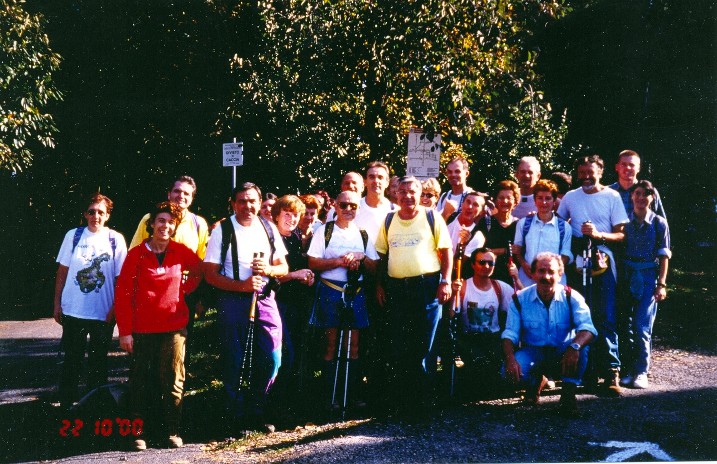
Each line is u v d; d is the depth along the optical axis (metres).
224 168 17.19
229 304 5.41
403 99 10.57
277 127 15.30
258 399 5.52
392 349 5.66
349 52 10.64
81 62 16.47
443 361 6.12
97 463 4.90
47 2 15.64
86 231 6.49
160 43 16.00
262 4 11.88
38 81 14.45
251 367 5.48
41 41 14.37
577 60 20.69
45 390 7.45
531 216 6.25
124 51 16.23
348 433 5.29
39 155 17.42
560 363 5.63
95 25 15.91
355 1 10.27
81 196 18.30
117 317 5.30
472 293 6.18
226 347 5.42
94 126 17.19
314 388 6.49
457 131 10.28
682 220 19.20
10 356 9.90
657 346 7.88
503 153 16.94
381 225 5.79
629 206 6.48
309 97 14.02
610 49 20.25
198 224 6.20
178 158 17.67
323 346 5.93
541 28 17.77
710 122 19.33
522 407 5.71
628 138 20.66
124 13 15.77
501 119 14.73
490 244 6.34
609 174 20.89
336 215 6.18
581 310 5.55
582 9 19.67
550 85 21.05
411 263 5.57
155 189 18.38
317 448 4.98
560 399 5.52
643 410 5.54
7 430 5.73
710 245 18.30
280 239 5.70
